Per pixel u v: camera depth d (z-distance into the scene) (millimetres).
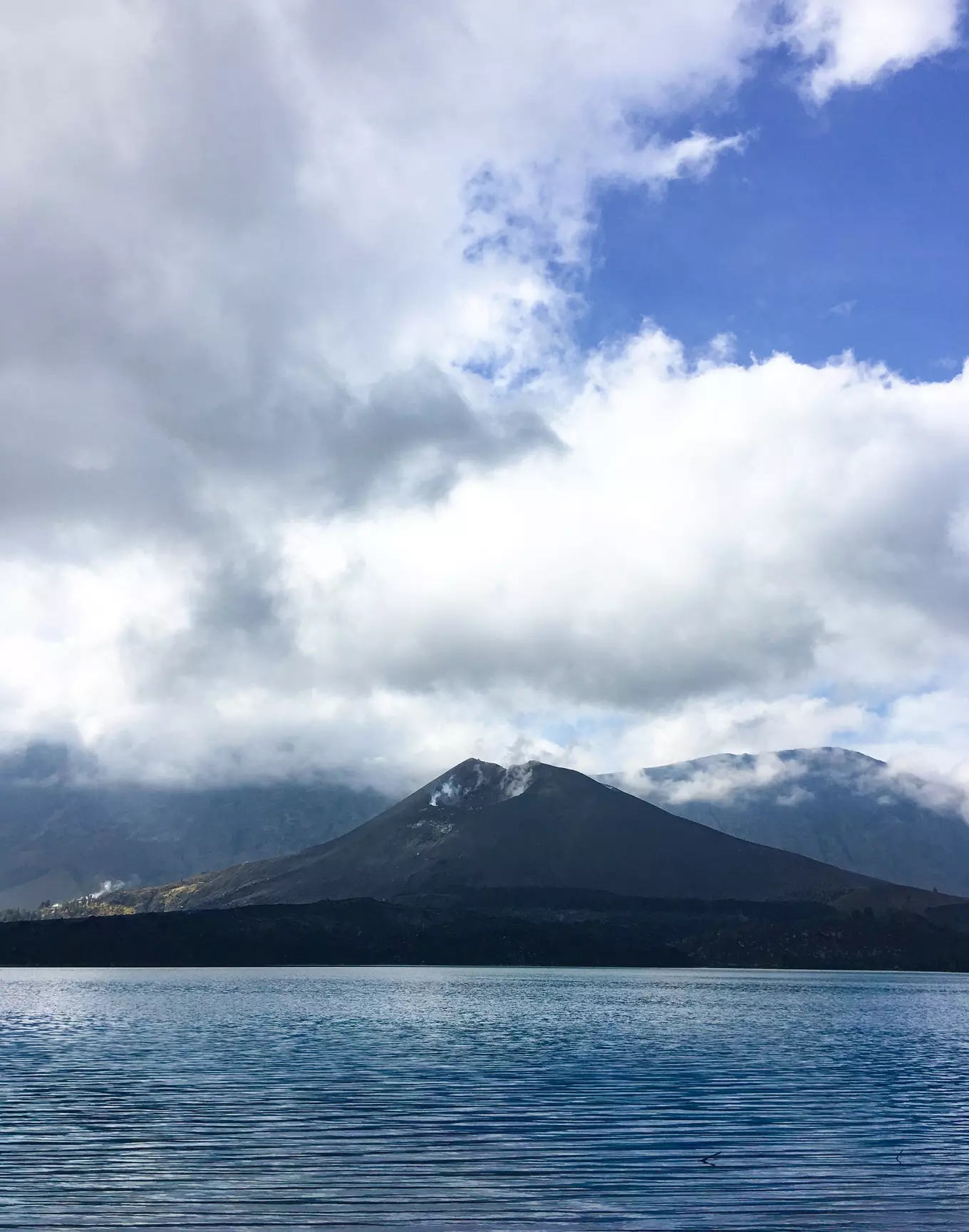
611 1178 39375
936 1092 62656
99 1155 42000
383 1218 34094
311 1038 91000
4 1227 32906
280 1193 36719
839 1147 45250
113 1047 82250
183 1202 35531
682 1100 57938
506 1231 33000
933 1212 35406
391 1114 51812
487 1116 51812
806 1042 95438
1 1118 49719
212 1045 84438
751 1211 35438
